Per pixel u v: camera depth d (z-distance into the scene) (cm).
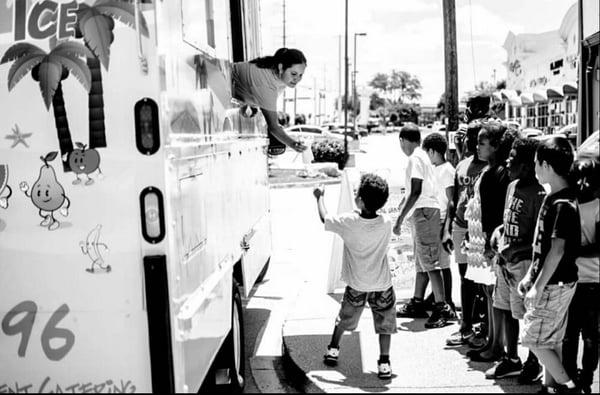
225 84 545
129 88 369
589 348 491
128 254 374
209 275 455
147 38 366
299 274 1033
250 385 602
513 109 4875
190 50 434
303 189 2366
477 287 640
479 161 623
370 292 562
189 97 426
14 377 388
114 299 377
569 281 462
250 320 802
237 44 742
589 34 654
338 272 847
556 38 4597
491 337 594
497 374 553
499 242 535
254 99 669
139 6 366
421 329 693
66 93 374
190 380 396
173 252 375
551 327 468
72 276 379
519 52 5409
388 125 11838
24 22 379
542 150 454
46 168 378
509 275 518
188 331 393
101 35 370
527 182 508
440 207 695
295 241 1332
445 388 537
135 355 379
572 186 457
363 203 555
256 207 738
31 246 381
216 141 499
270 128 705
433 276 696
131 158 371
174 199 381
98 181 374
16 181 380
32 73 377
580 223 460
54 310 381
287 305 862
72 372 383
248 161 674
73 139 375
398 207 801
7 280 384
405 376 565
